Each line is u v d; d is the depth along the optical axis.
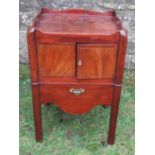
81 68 1.87
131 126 2.36
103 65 1.87
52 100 2.00
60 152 2.15
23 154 2.13
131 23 2.75
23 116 2.43
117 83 1.92
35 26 1.95
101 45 1.81
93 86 1.94
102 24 2.08
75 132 2.31
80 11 2.28
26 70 2.94
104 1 2.69
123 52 1.83
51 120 2.41
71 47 1.81
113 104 2.01
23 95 2.64
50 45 1.81
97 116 2.46
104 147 2.18
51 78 1.92
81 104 2.01
